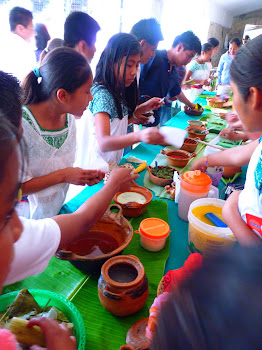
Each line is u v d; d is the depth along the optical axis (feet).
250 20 39.50
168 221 4.10
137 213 4.06
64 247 2.94
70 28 5.99
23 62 9.28
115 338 2.44
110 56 4.77
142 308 2.74
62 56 3.51
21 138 1.26
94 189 4.96
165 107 9.89
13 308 2.32
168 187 4.89
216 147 5.27
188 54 8.30
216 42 15.29
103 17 14.87
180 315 0.81
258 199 2.45
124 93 5.08
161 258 3.38
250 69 1.94
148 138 4.55
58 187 4.35
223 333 0.72
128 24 16.84
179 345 0.79
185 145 6.32
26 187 3.71
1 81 2.47
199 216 3.46
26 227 2.44
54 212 4.40
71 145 4.55
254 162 2.62
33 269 2.46
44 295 2.62
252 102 2.07
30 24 9.27
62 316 2.40
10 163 1.11
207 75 15.37
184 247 3.67
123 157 6.22
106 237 3.40
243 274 0.78
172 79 8.96
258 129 2.27
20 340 1.77
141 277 2.56
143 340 2.29
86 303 2.77
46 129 3.99
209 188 4.03
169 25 21.26
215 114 9.11
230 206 2.91
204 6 25.72
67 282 3.01
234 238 2.86
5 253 1.26
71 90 3.56
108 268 2.69
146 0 17.54
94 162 4.53
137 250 3.51
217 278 0.81
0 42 9.13
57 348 1.76
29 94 3.73
